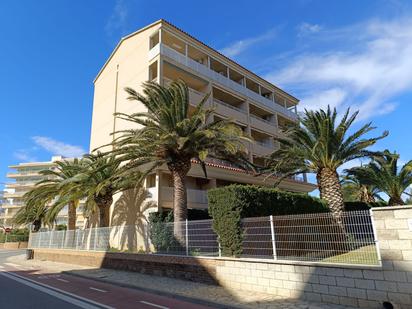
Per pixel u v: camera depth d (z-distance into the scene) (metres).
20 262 24.78
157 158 16.80
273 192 13.30
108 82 30.39
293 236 9.09
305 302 7.91
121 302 8.92
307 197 16.03
